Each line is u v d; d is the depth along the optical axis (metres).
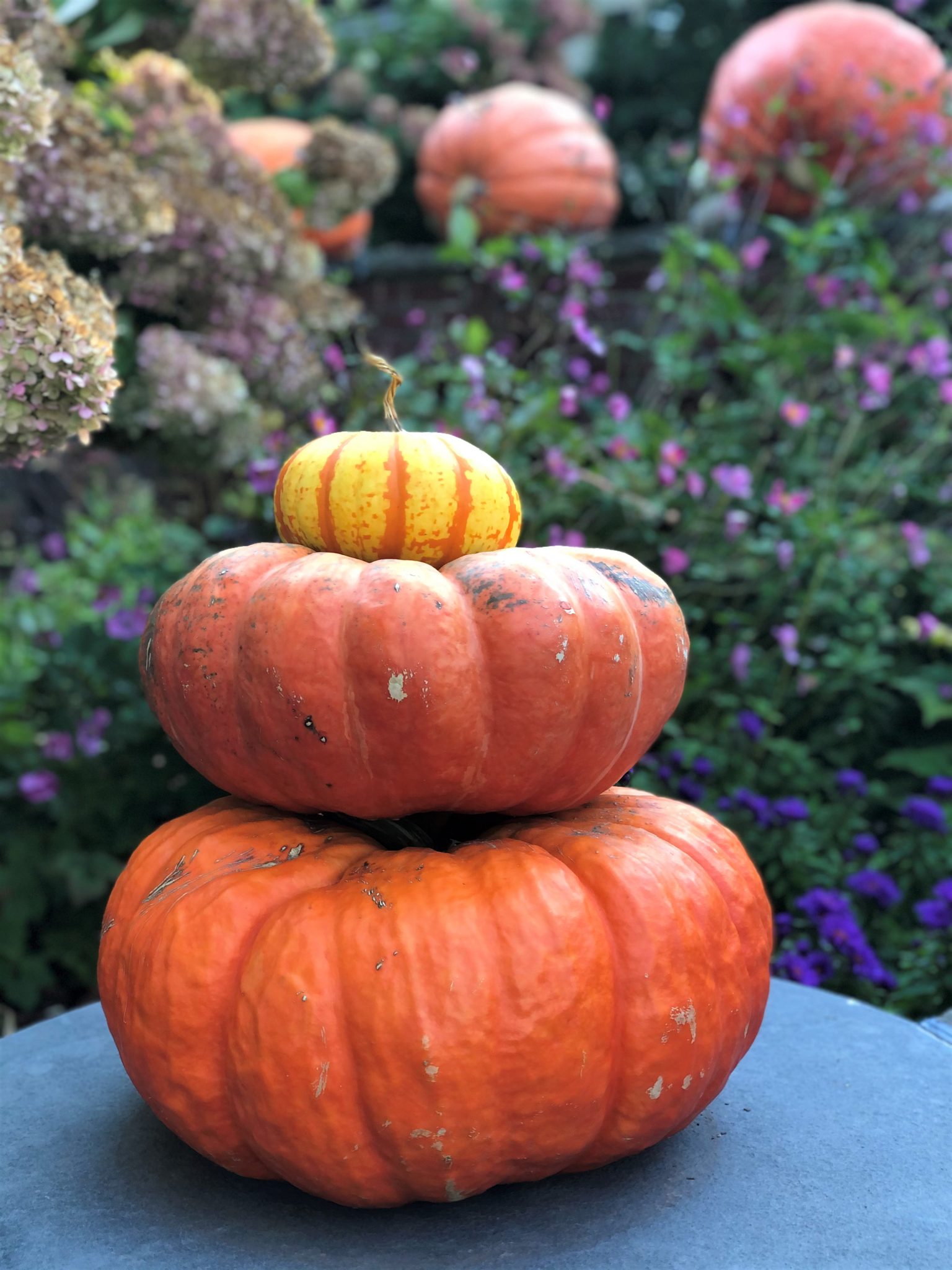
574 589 0.57
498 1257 0.52
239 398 1.04
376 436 0.59
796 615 1.22
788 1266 0.52
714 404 1.44
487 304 1.78
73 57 1.16
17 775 1.15
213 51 1.22
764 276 1.75
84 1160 0.60
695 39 3.00
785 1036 0.71
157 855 0.61
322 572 0.55
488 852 0.56
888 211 1.78
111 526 1.70
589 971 0.53
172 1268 0.52
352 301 1.26
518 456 1.21
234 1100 0.54
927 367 1.26
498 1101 0.52
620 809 0.64
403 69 2.81
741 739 1.14
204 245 1.06
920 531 1.30
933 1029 0.73
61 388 0.63
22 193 0.89
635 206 2.71
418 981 0.52
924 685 1.21
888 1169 0.58
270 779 0.57
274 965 0.53
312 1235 0.54
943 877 1.01
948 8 1.63
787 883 1.00
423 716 0.53
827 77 1.69
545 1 2.82
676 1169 0.59
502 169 2.07
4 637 1.38
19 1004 1.07
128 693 1.12
